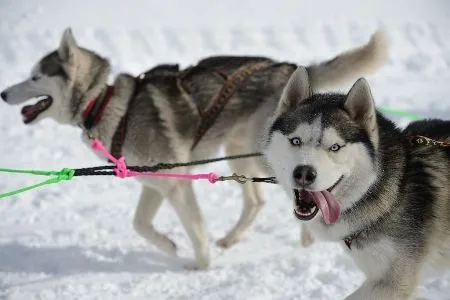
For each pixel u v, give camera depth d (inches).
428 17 592.7
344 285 191.3
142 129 209.3
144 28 516.4
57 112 220.5
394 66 510.9
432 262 152.3
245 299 184.7
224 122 222.8
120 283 201.5
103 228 248.4
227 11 571.8
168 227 251.8
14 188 286.8
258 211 235.1
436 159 148.7
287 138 141.5
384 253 142.7
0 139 350.3
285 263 210.2
